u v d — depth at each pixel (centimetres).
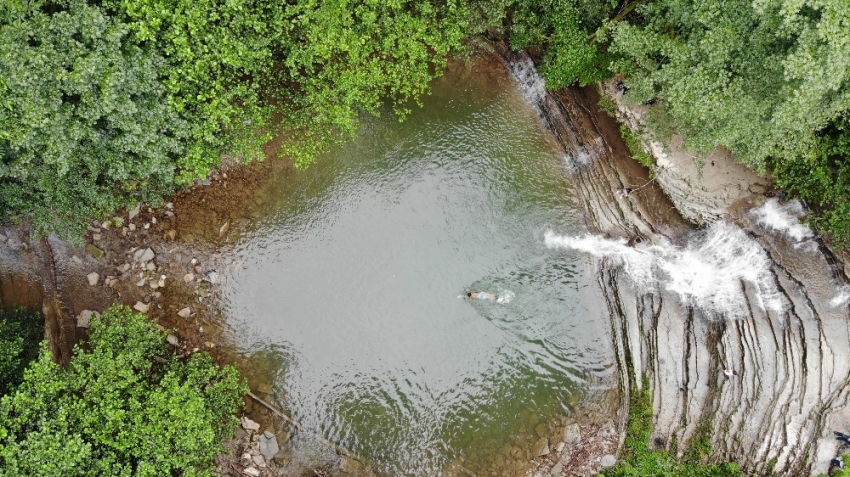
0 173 1669
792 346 2350
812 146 1991
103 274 2453
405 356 2602
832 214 2202
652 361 2530
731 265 2505
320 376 2562
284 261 2583
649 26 1930
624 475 2378
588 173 2623
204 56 1714
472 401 2584
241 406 2447
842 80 1647
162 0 1589
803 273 2388
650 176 2511
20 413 1641
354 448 2522
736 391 2392
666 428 2467
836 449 2208
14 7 1411
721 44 1700
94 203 2067
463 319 2620
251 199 2558
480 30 2217
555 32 2212
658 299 2589
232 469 2356
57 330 2328
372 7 1911
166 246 2505
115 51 1545
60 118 1537
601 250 2634
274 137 2519
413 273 2619
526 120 2638
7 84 1423
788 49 1614
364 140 2581
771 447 2281
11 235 2377
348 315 2600
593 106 2534
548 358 2612
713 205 2484
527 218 2636
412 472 2519
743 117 1803
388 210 2609
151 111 1708
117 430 1806
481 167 2623
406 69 2144
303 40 2005
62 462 1570
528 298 2627
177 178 2014
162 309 2481
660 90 2183
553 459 2498
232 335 2534
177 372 2134
